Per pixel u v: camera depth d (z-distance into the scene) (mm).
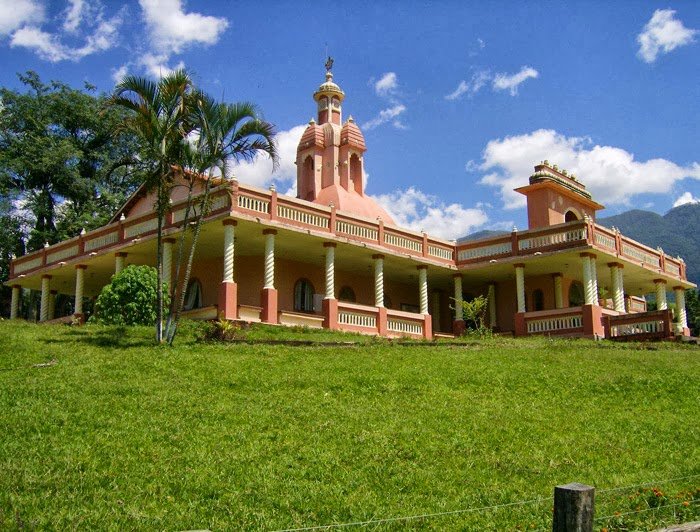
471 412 13461
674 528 6961
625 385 16266
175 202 25844
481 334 28750
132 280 22953
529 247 29438
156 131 18953
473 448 11305
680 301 36031
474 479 9961
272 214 24656
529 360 18516
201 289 29422
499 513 8656
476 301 29469
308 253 28500
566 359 18812
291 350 18547
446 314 35750
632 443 12055
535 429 12586
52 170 41406
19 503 7969
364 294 32594
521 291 29641
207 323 22344
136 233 27625
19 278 33969
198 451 10352
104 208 43312
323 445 11000
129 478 9102
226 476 9438
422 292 30500
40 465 9289
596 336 26750
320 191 34531
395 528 8109
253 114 19375
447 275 32719
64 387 13555
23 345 17641
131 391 13555
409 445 11250
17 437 10414
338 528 7941
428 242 30859
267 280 24422
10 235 41875
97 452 10008
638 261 30938
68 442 10367
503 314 34062
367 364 17047
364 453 10758
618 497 9219
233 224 23766
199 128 19500
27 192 42750
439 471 10211
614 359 19062
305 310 29859
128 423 11500
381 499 9039
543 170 33562
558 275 32062
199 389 14039
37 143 41219
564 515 5691
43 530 7316
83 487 8664
